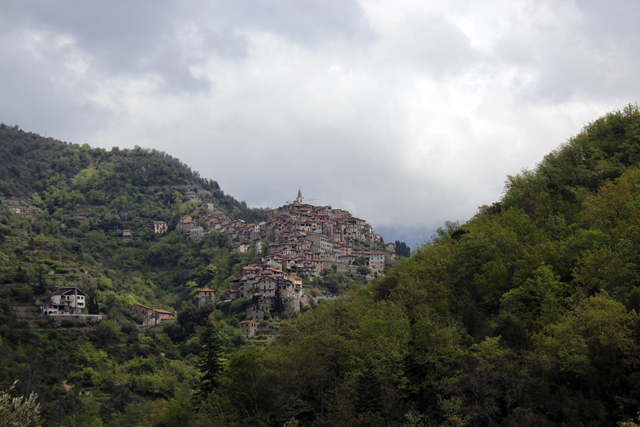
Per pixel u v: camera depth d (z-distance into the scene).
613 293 77.44
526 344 73.56
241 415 81.44
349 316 98.06
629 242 79.94
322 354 84.19
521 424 61.50
